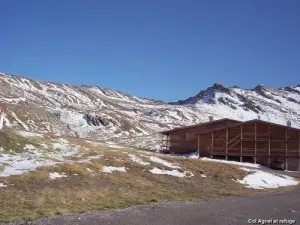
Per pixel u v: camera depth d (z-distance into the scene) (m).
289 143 59.03
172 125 187.50
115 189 25.28
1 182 22.42
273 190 32.56
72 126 125.25
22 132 41.72
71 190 22.83
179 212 18.19
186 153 67.94
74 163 31.31
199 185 31.78
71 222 14.84
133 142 103.19
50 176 25.98
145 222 15.36
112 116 138.38
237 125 62.22
